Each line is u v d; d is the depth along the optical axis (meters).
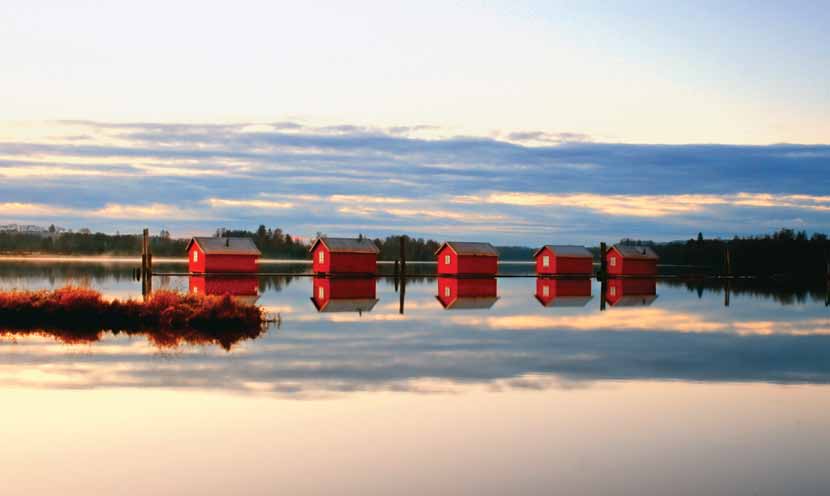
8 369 22.48
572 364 25.02
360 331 32.91
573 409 18.67
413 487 13.36
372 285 68.69
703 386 21.66
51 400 18.72
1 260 135.62
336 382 21.44
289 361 24.66
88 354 25.31
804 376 23.31
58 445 15.29
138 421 16.98
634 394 20.47
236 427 16.66
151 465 14.23
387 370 23.42
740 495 13.15
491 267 86.25
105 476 13.66
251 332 31.92
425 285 70.25
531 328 35.09
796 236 132.75
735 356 27.14
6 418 17.09
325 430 16.56
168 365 23.50
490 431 16.67
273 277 78.88
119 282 63.75
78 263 121.31
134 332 30.94
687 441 16.11
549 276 87.38
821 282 83.06
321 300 50.03
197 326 32.97
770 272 112.69
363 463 14.50
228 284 64.50
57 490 13.02
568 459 14.89
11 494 12.84
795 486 13.55
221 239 79.50
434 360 25.41
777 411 18.69
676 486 13.55
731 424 17.45
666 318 40.78
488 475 13.97
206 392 19.81
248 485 13.34
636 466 14.54
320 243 81.25
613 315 42.22
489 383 21.67
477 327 35.12
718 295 60.12
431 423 17.22
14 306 33.06
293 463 14.45
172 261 149.38
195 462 14.42
